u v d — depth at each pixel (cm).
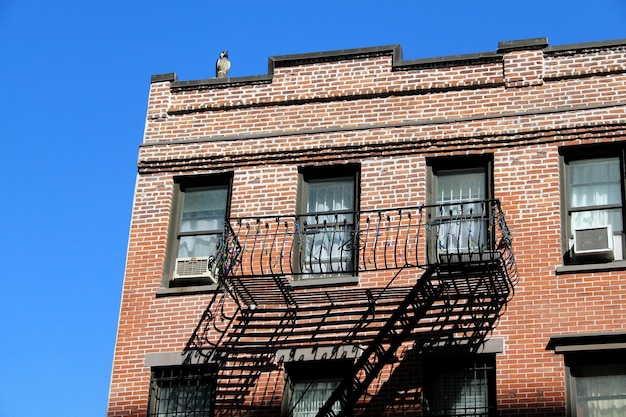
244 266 2358
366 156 2427
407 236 2317
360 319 2258
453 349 2191
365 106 2477
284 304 2305
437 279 2205
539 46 2444
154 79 2603
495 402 2148
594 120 2350
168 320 2336
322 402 2238
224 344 2291
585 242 2214
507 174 2344
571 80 2406
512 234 2278
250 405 2236
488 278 2180
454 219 2327
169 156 2511
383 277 2294
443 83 2458
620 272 2198
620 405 2119
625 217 2281
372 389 2189
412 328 2189
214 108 2547
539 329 2180
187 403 2280
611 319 2162
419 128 2422
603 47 2417
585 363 2159
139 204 2475
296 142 2467
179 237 2447
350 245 2347
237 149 2488
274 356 2264
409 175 2386
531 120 2378
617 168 2325
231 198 2447
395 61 2495
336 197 2423
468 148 2388
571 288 2203
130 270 2405
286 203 2417
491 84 2436
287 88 2531
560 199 2302
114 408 2284
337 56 2533
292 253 2361
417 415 2152
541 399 2123
